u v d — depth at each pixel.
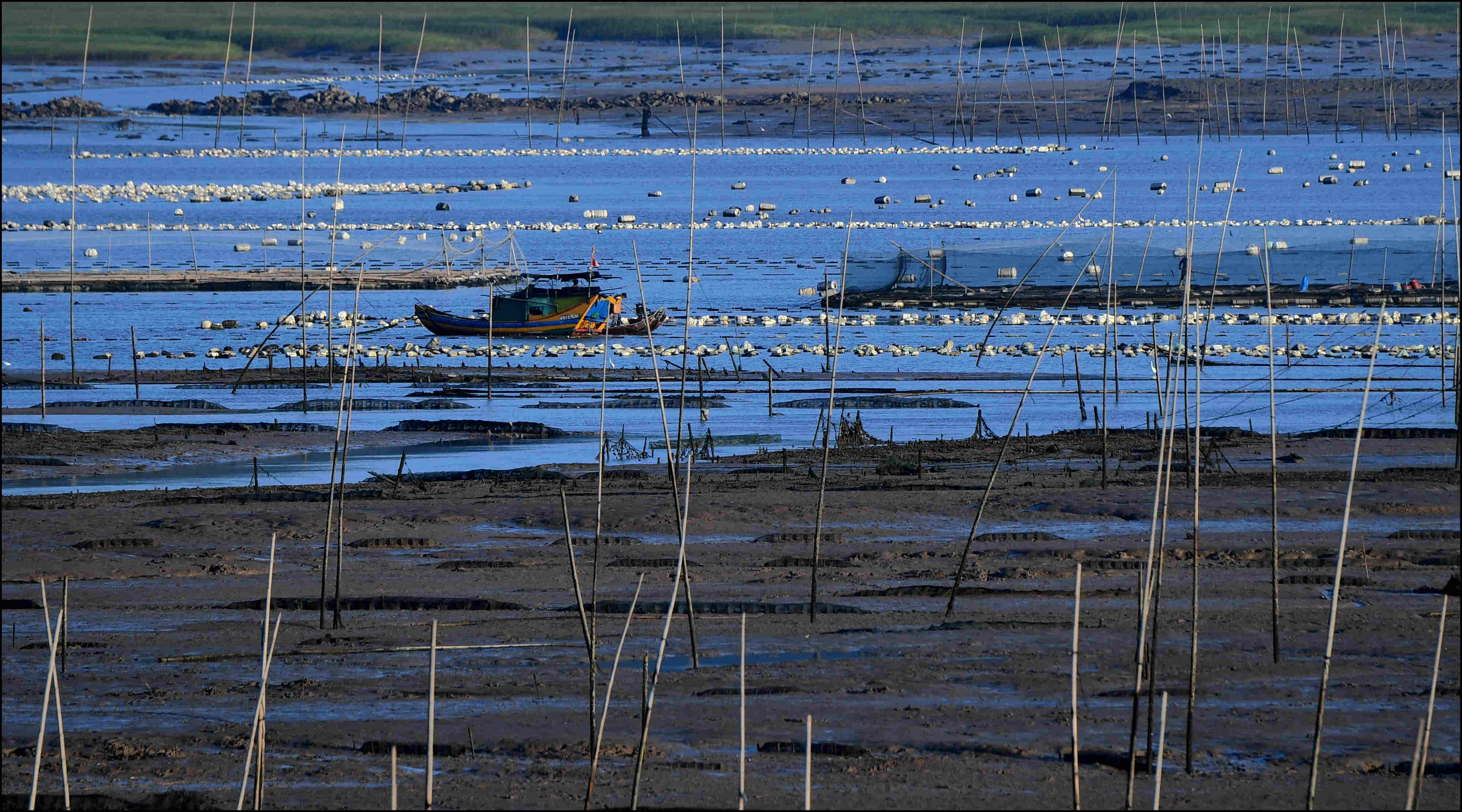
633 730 63.97
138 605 86.31
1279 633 76.12
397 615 84.06
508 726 64.69
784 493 114.44
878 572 91.69
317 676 72.56
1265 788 55.97
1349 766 58.12
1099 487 113.88
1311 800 51.56
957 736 62.38
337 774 59.38
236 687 70.94
